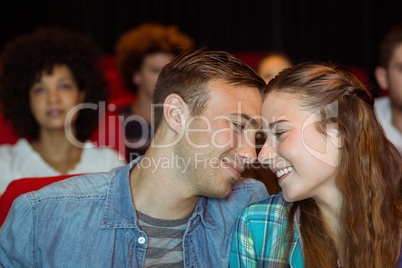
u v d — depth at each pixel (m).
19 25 3.10
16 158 1.69
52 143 1.72
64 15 3.15
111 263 0.99
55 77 1.71
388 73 2.00
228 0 3.34
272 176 1.28
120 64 2.39
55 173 1.69
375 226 0.97
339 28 3.45
